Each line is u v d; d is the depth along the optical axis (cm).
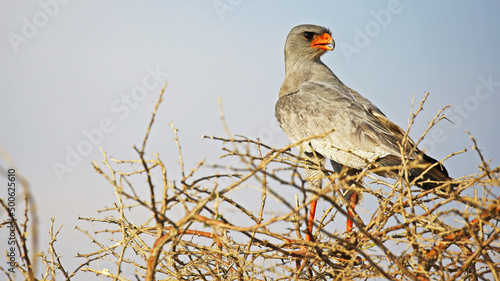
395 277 823
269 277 860
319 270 912
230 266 866
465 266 729
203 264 914
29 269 740
